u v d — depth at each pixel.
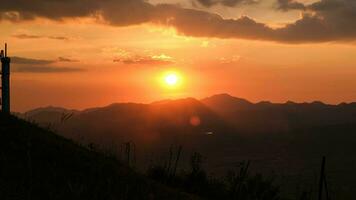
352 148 121.75
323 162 15.01
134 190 12.28
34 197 10.36
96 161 13.87
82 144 16.06
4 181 10.75
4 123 14.38
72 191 10.89
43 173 11.68
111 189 11.84
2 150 12.40
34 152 12.82
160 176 16.19
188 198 13.57
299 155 106.00
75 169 12.60
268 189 16.88
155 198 12.31
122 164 15.35
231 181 16.88
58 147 13.80
